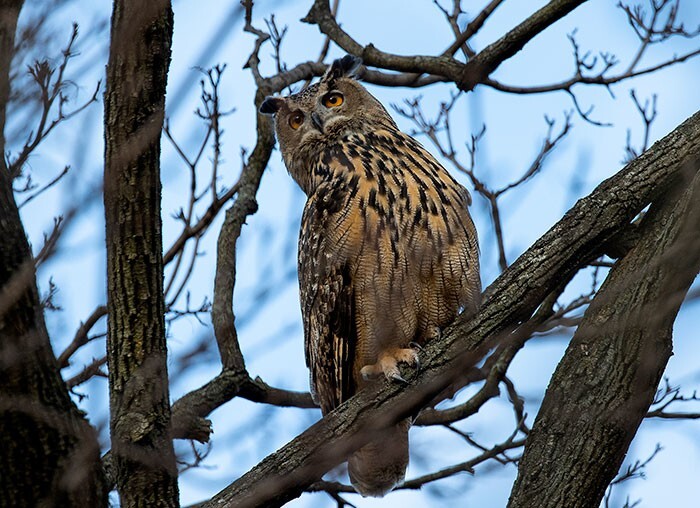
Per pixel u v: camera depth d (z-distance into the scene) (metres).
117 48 7.05
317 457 7.88
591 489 7.86
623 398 7.93
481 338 8.23
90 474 6.36
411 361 8.32
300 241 10.43
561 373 8.17
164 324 7.47
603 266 10.90
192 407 9.77
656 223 8.30
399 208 9.53
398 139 10.91
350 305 9.74
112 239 7.32
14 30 6.10
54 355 6.33
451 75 11.79
